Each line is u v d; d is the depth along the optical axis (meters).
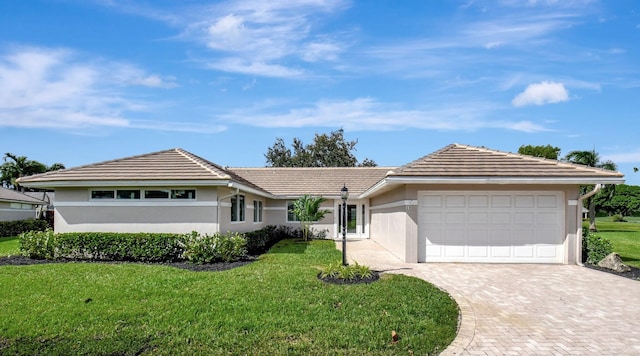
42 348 5.65
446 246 13.05
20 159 49.00
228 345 5.68
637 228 37.19
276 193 25.31
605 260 12.20
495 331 6.46
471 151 13.95
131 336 5.96
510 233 12.98
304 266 11.85
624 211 49.22
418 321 6.70
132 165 14.83
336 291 8.48
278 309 7.21
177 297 7.92
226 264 12.34
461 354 5.52
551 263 12.88
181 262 12.82
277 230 24.66
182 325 6.41
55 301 7.61
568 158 30.73
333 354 5.41
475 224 13.03
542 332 6.43
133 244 13.04
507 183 12.22
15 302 7.56
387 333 6.13
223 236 13.34
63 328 6.27
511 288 9.42
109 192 14.23
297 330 6.21
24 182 13.71
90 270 10.59
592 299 8.48
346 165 47.38
